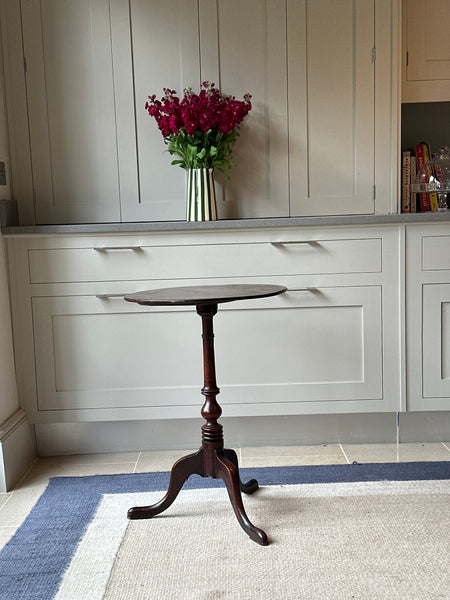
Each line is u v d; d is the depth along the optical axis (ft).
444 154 10.03
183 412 8.88
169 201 9.44
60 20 9.10
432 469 8.11
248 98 9.08
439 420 9.15
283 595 5.46
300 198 9.46
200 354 8.79
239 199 9.48
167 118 8.77
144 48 9.17
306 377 8.82
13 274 8.70
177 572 5.90
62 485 8.05
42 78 9.18
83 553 6.32
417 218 8.44
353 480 7.84
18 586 5.76
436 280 8.64
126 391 8.86
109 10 9.09
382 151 9.35
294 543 6.33
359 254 8.61
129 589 5.65
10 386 8.66
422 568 5.80
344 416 9.14
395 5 9.09
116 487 7.92
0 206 8.64
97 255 8.64
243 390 8.82
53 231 8.53
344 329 8.75
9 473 8.13
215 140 8.88
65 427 9.20
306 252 8.61
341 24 9.15
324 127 9.34
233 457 7.13
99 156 9.35
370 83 9.24
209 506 7.27
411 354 8.77
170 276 8.66
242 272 8.64
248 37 9.18
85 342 8.81
